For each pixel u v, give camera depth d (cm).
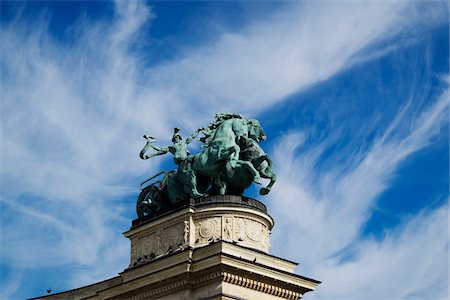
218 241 4212
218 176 4541
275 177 4609
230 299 4147
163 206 4706
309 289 4475
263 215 4488
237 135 4666
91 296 4800
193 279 4256
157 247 4506
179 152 4741
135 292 4472
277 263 4412
